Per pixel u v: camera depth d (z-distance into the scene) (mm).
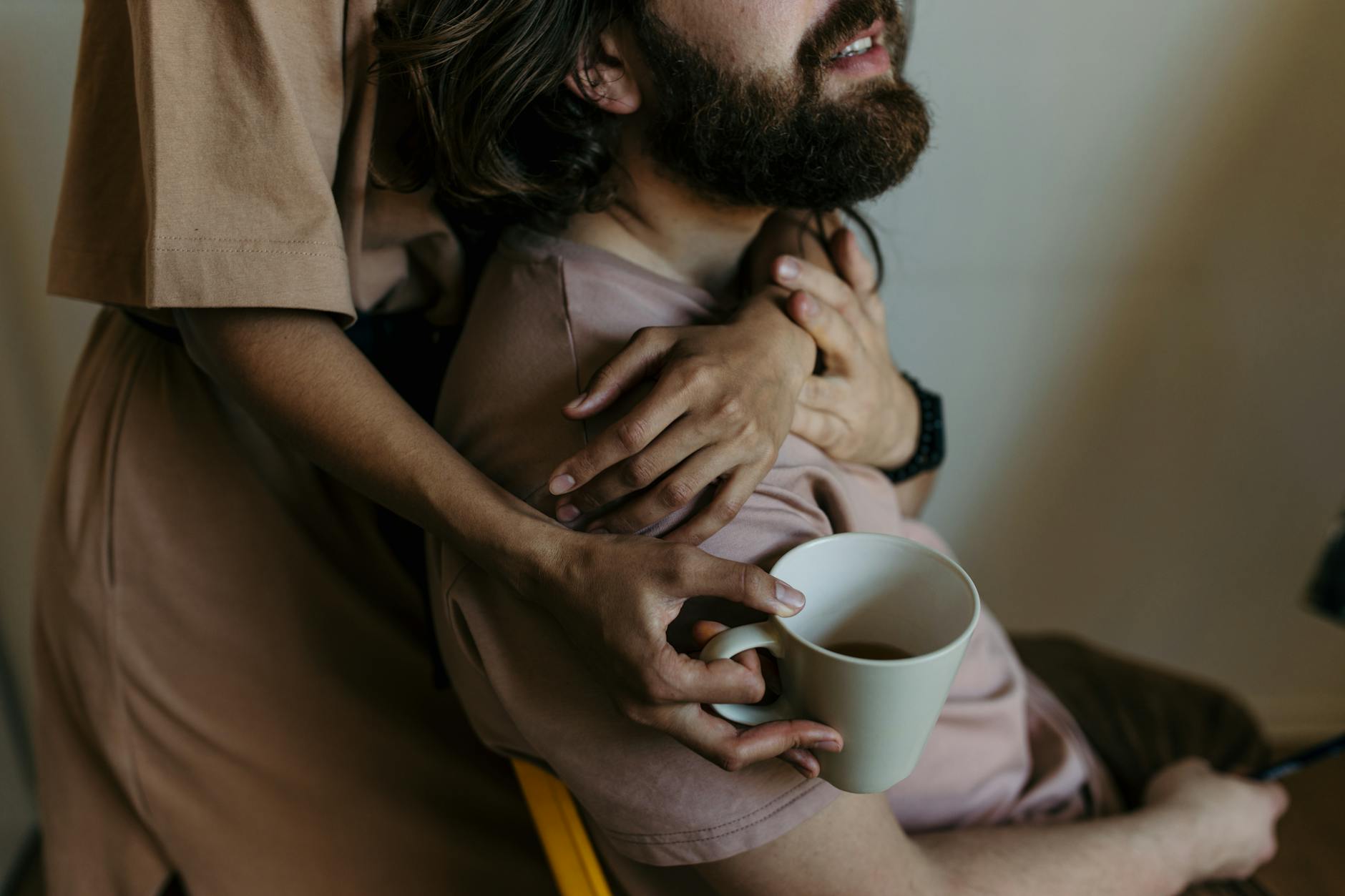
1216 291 1168
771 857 554
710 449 507
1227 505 1318
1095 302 1171
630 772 542
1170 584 1386
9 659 1246
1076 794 869
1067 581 1382
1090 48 1017
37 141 987
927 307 1164
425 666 796
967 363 1206
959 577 496
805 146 610
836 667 441
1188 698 1039
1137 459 1285
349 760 764
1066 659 1107
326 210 541
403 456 534
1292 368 1212
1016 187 1092
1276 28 1010
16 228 1023
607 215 691
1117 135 1067
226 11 507
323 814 758
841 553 531
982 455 1279
